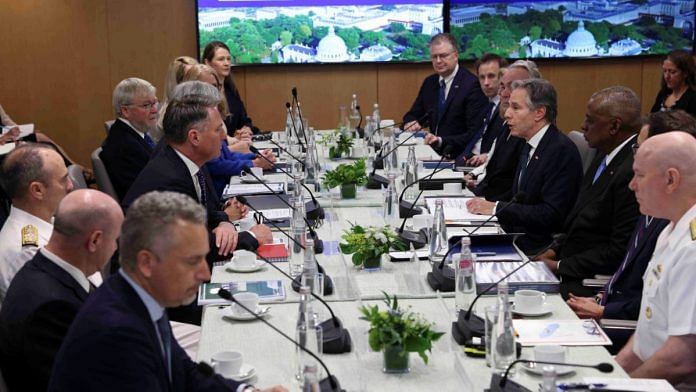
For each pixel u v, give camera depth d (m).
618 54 8.17
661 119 3.19
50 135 8.10
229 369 2.26
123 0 8.00
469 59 8.14
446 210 4.07
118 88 4.91
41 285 2.45
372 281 3.00
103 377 1.93
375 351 2.33
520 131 4.21
